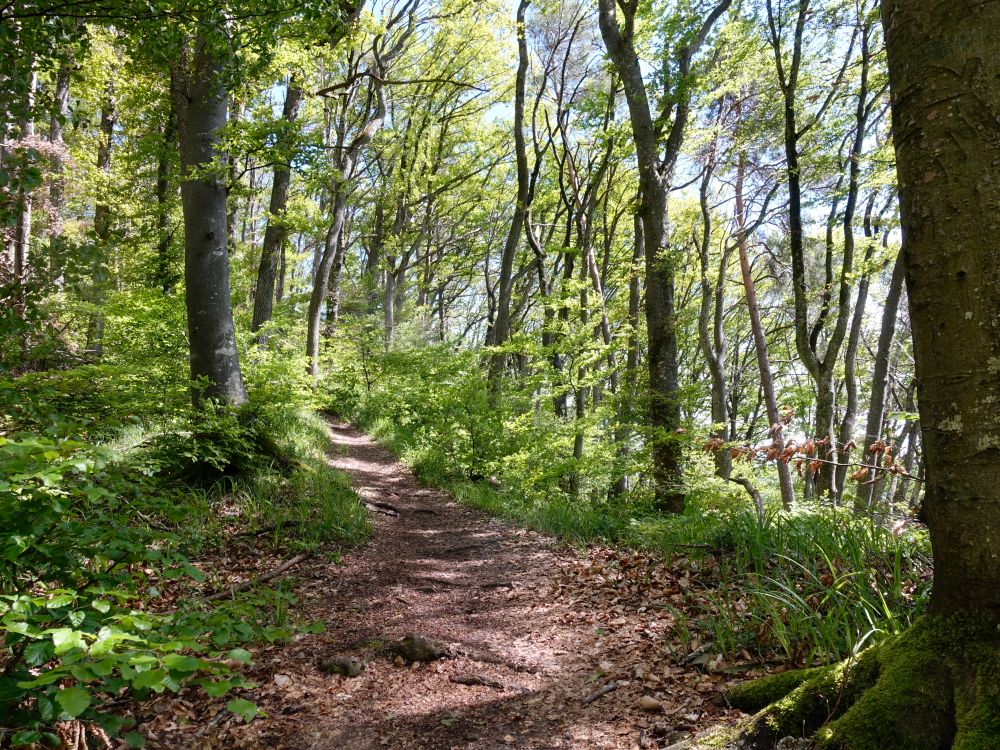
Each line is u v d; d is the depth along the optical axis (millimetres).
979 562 2035
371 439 15797
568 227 18391
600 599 4789
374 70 16109
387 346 20312
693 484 8164
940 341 2096
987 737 1796
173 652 1857
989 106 1997
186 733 3012
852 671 2332
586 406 17078
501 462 11711
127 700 3146
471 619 4773
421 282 26125
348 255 28562
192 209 7645
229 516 6309
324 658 3895
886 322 13578
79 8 4566
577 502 9133
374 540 6859
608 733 2893
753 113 13367
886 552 3848
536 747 2857
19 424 3744
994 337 1982
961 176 2035
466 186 25297
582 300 16094
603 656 3793
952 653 2057
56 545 2227
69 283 4500
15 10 4184
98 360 8109
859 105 12367
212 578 4914
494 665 3836
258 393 9445
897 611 3119
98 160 15133
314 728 3090
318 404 14219
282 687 3498
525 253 25750
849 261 12617
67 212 16797
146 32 4930
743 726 2393
